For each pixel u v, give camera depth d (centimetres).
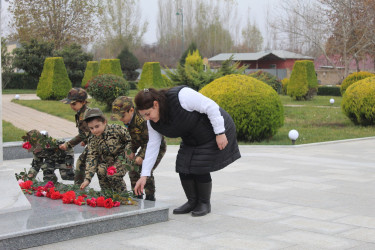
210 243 434
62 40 4247
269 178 763
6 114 2055
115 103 517
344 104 1666
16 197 490
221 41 6844
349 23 3519
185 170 507
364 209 564
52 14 4175
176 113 473
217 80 1295
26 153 991
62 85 2777
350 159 972
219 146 482
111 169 502
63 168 634
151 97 468
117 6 6191
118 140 536
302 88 2784
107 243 432
